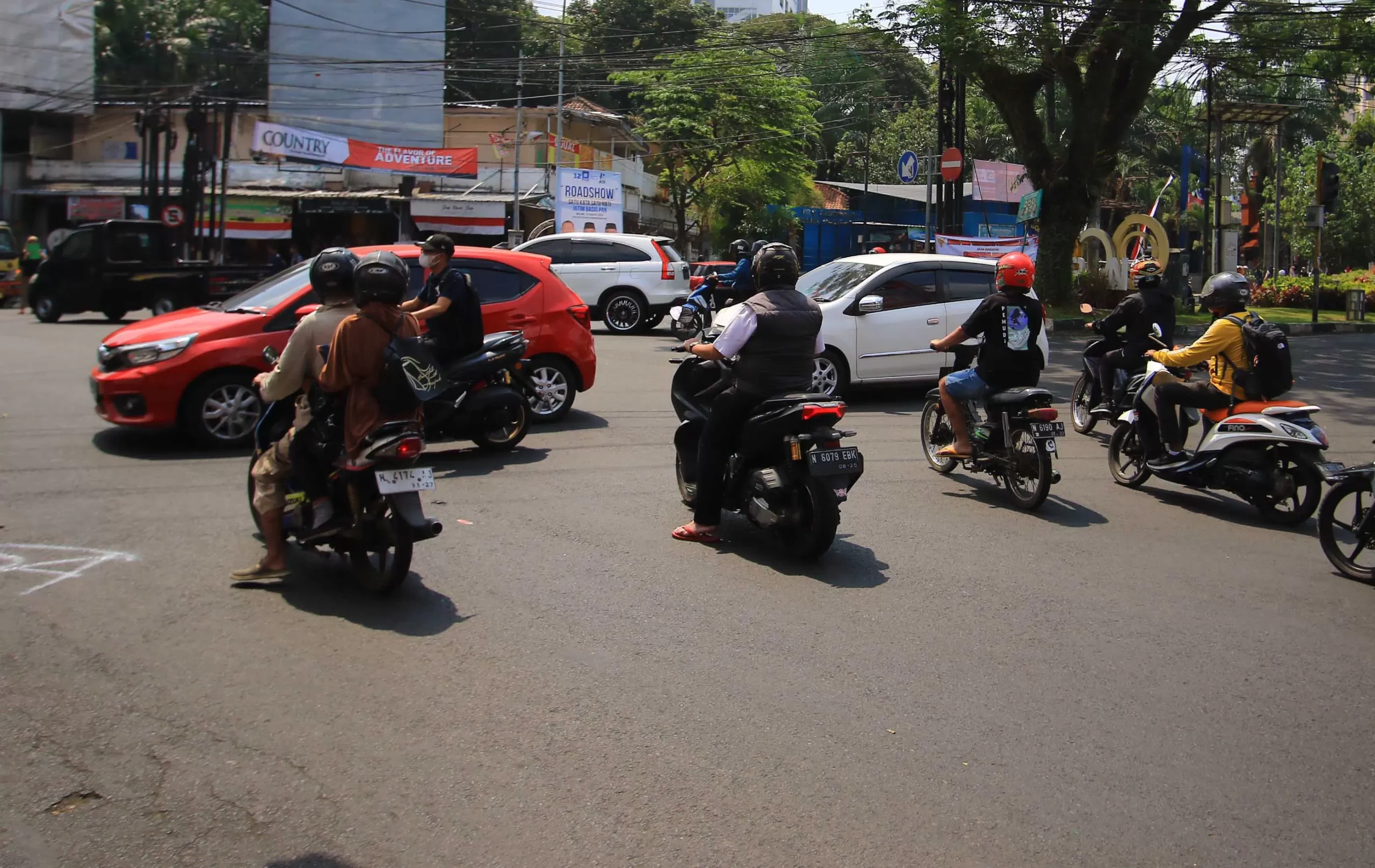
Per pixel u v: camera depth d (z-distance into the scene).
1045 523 7.44
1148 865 3.32
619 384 13.12
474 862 3.21
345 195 33.75
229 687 4.35
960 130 25.14
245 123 37.09
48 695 4.24
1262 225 42.44
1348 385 15.28
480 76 43.66
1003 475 7.97
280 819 3.41
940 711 4.36
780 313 6.28
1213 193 40.31
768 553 6.46
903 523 7.27
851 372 11.88
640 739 4.01
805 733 4.11
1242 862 3.36
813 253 44.75
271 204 33.41
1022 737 4.15
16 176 35.41
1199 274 32.19
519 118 32.97
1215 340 7.79
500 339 8.87
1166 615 5.64
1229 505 8.23
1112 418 9.78
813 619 5.36
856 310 11.84
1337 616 5.73
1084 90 23.86
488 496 7.57
